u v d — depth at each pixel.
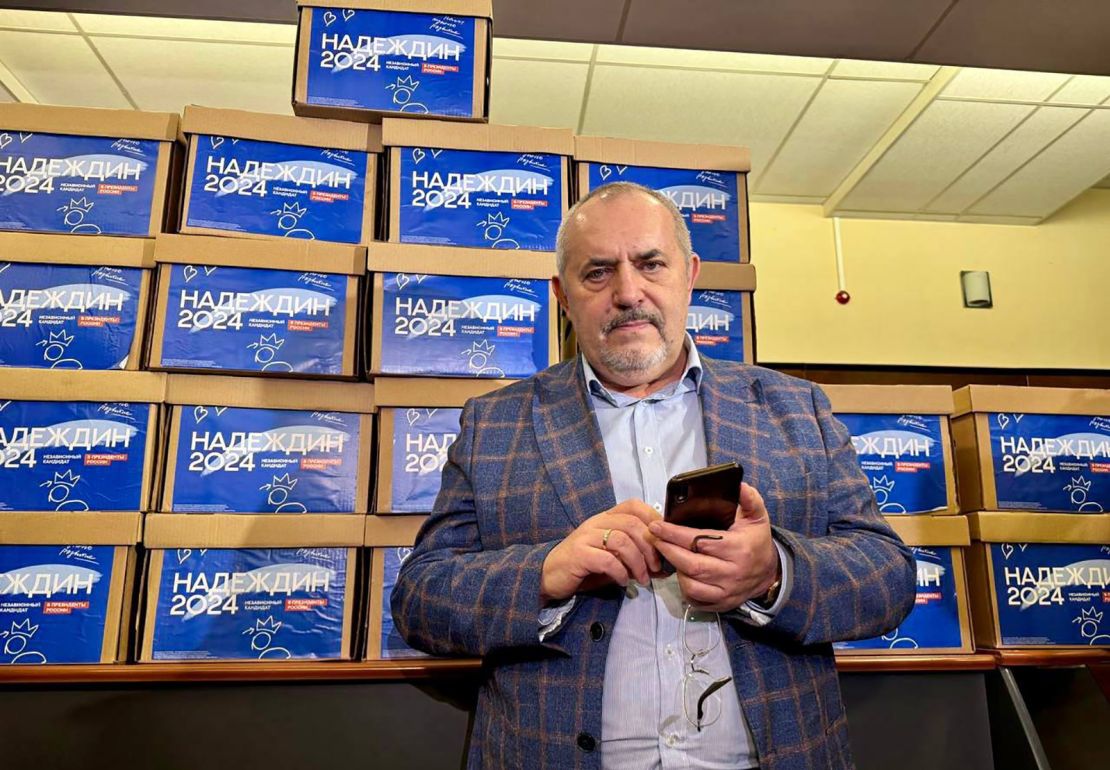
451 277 1.37
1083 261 3.89
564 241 1.10
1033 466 1.46
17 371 1.28
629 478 0.99
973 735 1.32
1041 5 2.20
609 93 2.97
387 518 1.31
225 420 1.31
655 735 0.86
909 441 1.45
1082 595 1.42
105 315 1.32
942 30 2.31
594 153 1.46
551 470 1.00
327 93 1.42
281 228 1.37
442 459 1.33
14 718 1.18
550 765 0.85
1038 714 1.34
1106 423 1.50
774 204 3.87
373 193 1.43
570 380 1.11
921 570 1.40
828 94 2.97
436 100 1.44
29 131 1.36
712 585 0.78
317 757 1.19
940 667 1.32
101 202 1.35
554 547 0.88
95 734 1.18
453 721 1.22
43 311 1.31
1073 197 3.63
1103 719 1.30
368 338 1.37
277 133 1.40
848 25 2.30
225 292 1.33
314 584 1.28
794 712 0.87
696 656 0.89
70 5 2.21
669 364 1.07
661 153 1.48
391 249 1.36
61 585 1.23
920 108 2.94
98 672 1.17
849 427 1.44
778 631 0.84
